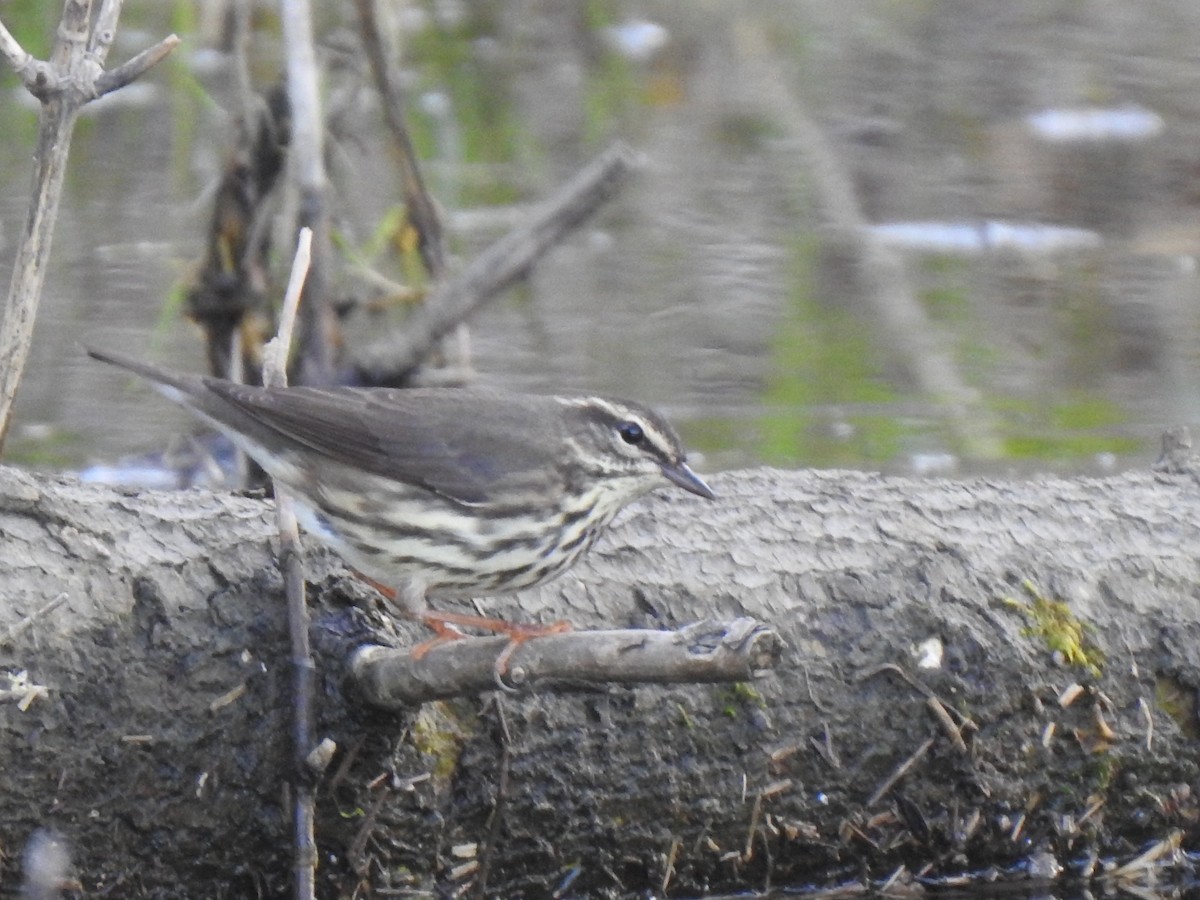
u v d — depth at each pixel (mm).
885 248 21000
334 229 15656
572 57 24688
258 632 10055
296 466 10828
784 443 17047
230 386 10914
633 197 21625
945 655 11141
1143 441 17188
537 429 11117
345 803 10219
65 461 16188
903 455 16859
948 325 19656
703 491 11516
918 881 11430
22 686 9422
